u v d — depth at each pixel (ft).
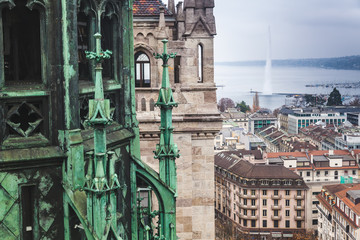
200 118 114.62
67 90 42.88
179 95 114.62
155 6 114.01
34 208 42.39
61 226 43.42
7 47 41.88
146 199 107.14
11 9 41.47
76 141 43.24
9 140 41.57
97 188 39.17
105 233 39.55
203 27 114.83
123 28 52.70
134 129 53.98
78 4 45.32
